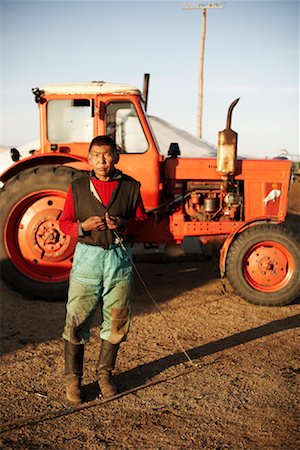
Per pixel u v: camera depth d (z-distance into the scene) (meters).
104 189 3.41
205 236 6.30
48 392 3.70
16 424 3.23
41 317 5.41
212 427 3.22
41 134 6.16
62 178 5.90
